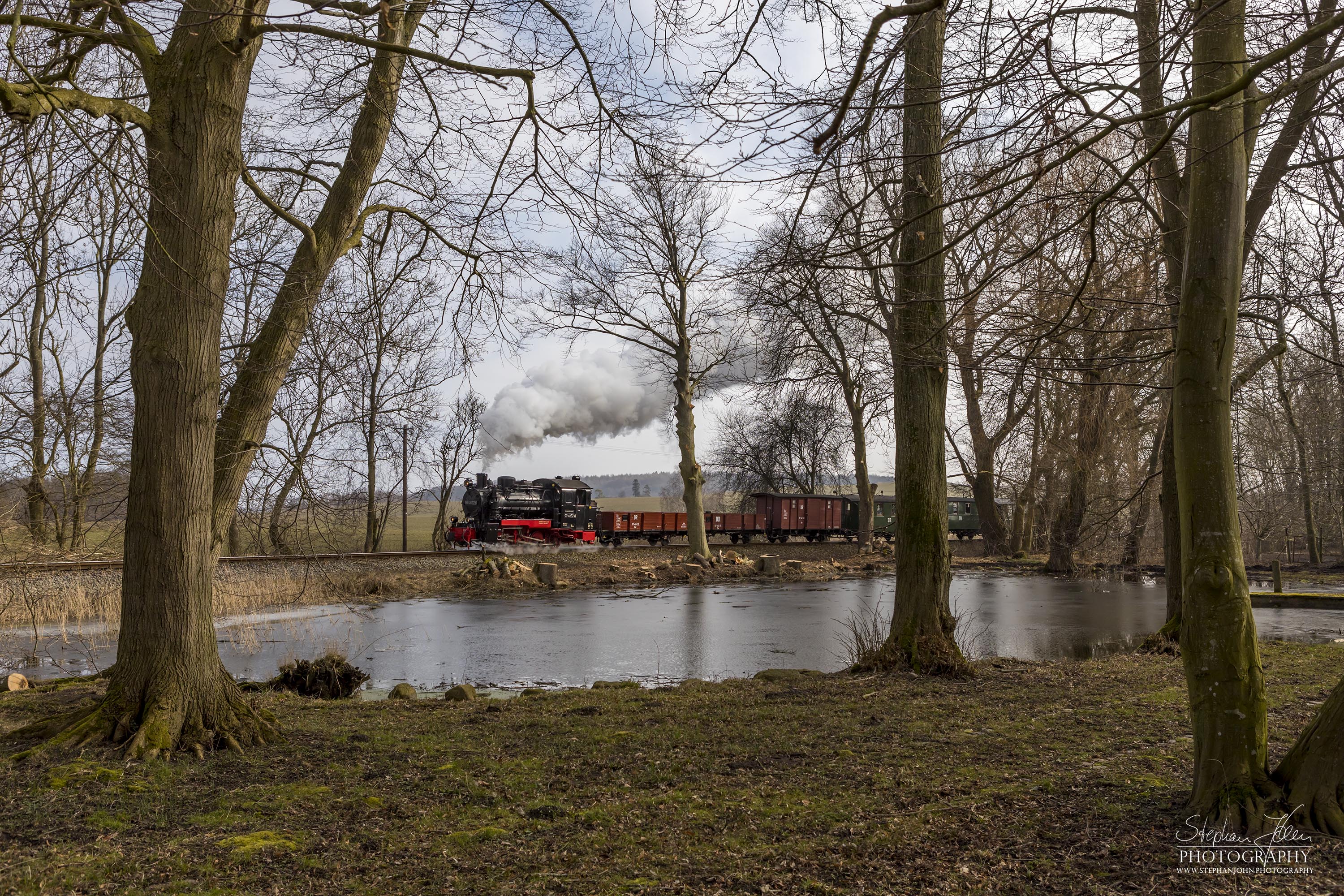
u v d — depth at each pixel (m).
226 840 4.57
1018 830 4.61
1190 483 4.77
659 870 4.22
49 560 15.20
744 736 7.10
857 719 7.75
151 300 6.36
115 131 6.49
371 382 19.69
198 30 6.43
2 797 5.16
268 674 12.13
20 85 5.43
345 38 6.47
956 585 26.97
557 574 27.55
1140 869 4.02
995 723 7.45
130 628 6.37
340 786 5.59
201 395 6.46
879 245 5.38
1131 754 6.16
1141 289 11.28
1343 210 9.58
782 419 46.44
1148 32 6.18
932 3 4.16
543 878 4.12
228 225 6.64
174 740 6.18
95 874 4.09
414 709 8.44
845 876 4.09
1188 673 4.75
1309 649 11.95
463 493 42.62
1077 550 30.39
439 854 4.43
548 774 5.93
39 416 13.77
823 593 25.56
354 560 26.06
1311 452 31.25
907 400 10.45
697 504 31.52
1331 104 5.52
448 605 21.55
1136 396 21.55
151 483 6.34
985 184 6.28
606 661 13.70
